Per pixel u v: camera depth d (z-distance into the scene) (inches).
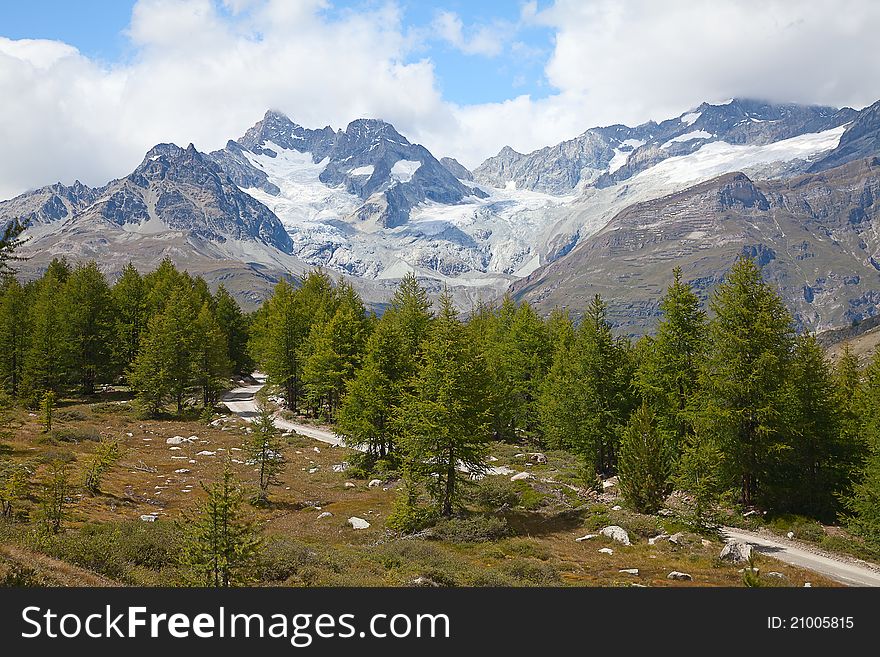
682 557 1179.3
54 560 730.8
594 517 1403.8
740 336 1523.1
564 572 1041.5
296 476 1871.3
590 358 1929.1
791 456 1477.6
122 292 3149.6
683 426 1684.3
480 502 1514.5
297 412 3011.8
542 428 2299.5
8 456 1544.0
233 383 3939.5
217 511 727.7
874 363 1680.6
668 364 1744.6
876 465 1283.2
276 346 3058.6
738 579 1038.4
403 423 1494.8
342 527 1333.7
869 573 1123.9
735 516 1476.4
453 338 1498.5
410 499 1348.4
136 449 1967.3
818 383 1572.3
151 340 2652.6
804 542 1314.0
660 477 1487.5
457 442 1409.9
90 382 2928.2
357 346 2546.8
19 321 2573.8
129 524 1025.5
